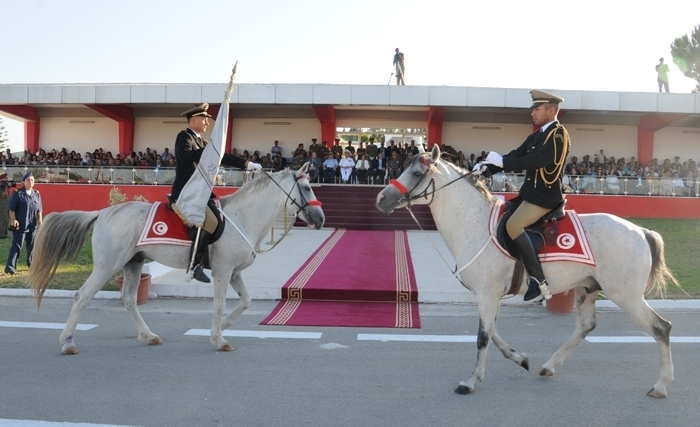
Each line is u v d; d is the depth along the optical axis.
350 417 4.95
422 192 5.79
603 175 23.20
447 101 24.05
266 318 8.48
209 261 6.90
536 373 6.18
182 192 6.60
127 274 7.21
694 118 25.95
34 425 4.70
